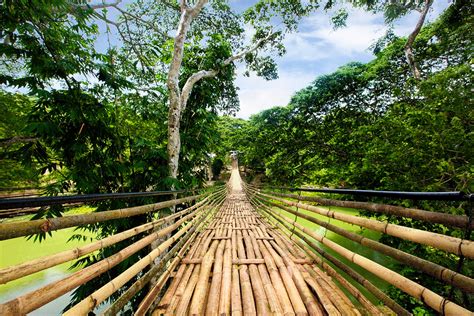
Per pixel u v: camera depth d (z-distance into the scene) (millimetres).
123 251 1502
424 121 4441
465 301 1030
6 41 3582
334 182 7422
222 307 1964
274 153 11281
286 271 2547
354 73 12219
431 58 7543
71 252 1044
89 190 3689
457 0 6020
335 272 2207
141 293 4023
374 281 5676
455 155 4199
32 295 804
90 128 3576
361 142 6453
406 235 1288
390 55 8758
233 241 3926
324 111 9688
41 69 3043
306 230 3076
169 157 4871
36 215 3150
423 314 3844
